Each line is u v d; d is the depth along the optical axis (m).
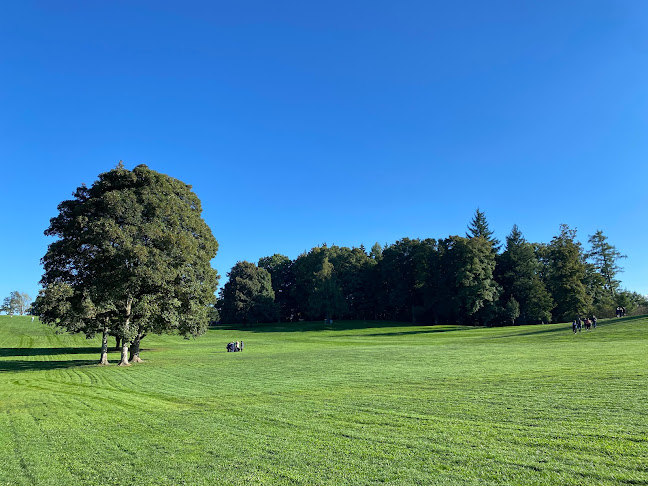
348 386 19.00
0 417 16.02
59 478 9.14
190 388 21.47
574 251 76.75
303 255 122.81
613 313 73.00
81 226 33.34
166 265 34.12
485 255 86.69
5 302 143.25
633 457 7.91
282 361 32.94
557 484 7.02
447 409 13.05
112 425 13.96
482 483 7.30
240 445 10.62
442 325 87.94
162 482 8.49
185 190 41.75
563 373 18.55
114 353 52.06
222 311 104.88
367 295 110.38
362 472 8.21
